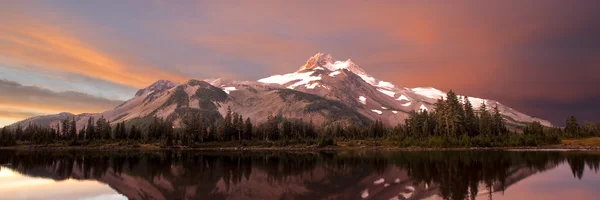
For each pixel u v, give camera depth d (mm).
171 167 84375
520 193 46344
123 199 46625
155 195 49406
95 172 75062
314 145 186625
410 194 46938
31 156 124625
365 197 45938
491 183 54625
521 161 88750
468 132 166875
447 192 47688
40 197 48500
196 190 52781
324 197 46656
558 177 60594
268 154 136500
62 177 67750
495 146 152500
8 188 55531
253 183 58906
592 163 82875
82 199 46969
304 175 68312
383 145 172625
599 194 45281
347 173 70188
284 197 46844
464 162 87062
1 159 110188
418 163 86438
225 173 72250
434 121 185375
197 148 189000
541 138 161625
